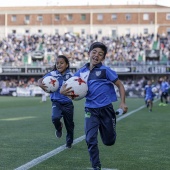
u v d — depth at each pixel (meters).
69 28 79.19
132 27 77.69
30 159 8.74
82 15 78.94
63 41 67.44
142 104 32.53
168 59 57.78
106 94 7.32
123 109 6.94
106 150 10.10
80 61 58.31
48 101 37.09
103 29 78.44
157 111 24.89
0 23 80.44
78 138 12.17
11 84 54.94
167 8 76.44
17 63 56.84
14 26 80.38
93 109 7.27
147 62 53.56
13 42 67.25
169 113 23.14
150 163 8.52
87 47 65.00
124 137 12.55
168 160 8.86
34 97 47.28
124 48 63.41
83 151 9.83
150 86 24.97
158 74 54.25
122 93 7.12
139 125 16.22
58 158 8.90
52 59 59.97
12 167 7.90
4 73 56.12
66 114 10.07
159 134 13.35
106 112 7.30
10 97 47.22
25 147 10.37
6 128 14.84
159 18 76.94
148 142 11.51
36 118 19.33
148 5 78.38
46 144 10.90
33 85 51.59
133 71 53.75
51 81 9.57
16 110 25.12
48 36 69.62
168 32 76.75
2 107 28.00
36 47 65.44
